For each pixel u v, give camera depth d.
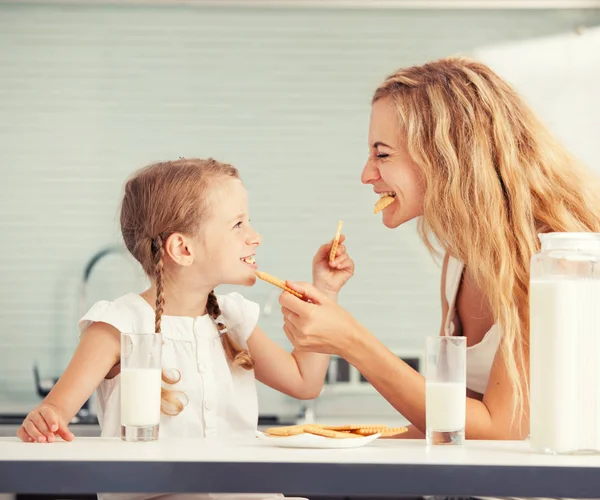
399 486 0.98
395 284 4.23
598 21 4.30
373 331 4.21
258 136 4.29
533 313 1.16
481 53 4.31
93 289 4.18
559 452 1.11
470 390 1.74
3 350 4.14
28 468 0.98
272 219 4.25
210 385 1.66
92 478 0.98
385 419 3.94
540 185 1.62
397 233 4.25
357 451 1.12
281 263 4.23
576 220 1.61
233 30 4.32
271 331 4.15
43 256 4.21
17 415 3.70
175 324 1.68
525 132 1.67
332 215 4.26
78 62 4.29
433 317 4.22
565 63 4.29
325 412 4.02
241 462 0.99
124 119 4.28
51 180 4.24
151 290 1.71
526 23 4.30
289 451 1.10
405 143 1.71
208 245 1.68
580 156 4.27
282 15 4.33
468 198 1.61
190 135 4.28
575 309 1.13
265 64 4.32
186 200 1.67
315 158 4.28
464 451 1.13
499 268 1.55
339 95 4.31
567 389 1.12
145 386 1.25
